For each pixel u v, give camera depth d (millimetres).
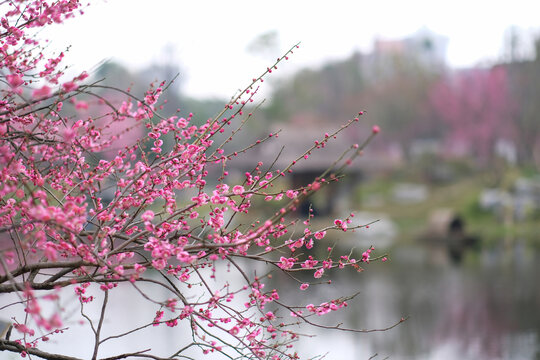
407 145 72000
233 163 47875
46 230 4219
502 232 43719
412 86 77000
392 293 22297
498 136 64188
